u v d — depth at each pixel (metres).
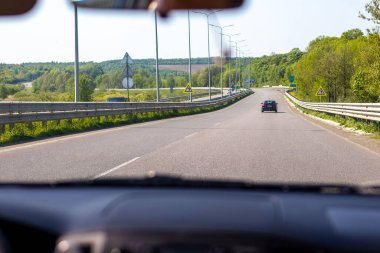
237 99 110.81
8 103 18.70
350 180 9.84
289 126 28.91
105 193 3.17
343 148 16.36
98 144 17.06
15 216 2.57
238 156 13.76
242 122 33.22
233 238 2.13
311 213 2.56
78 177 9.93
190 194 2.98
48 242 2.43
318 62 74.94
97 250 2.15
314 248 2.12
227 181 3.29
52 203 2.87
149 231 2.19
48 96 62.50
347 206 2.76
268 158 13.37
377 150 15.82
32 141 18.11
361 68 32.94
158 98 45.59
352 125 27.44
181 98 94.00
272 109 59.12
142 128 26.11
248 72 98.19
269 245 2.11
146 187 3.37
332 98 76.06
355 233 2.27
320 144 17.67
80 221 2.42
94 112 27.59
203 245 2.10
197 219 2.35
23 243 2.59
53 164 11.98
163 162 12.41
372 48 30.11
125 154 14.12
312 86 90.12
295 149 15.83
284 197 2.93
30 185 3.51
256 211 2.52
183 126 28.03
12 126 19.27
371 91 32.44
